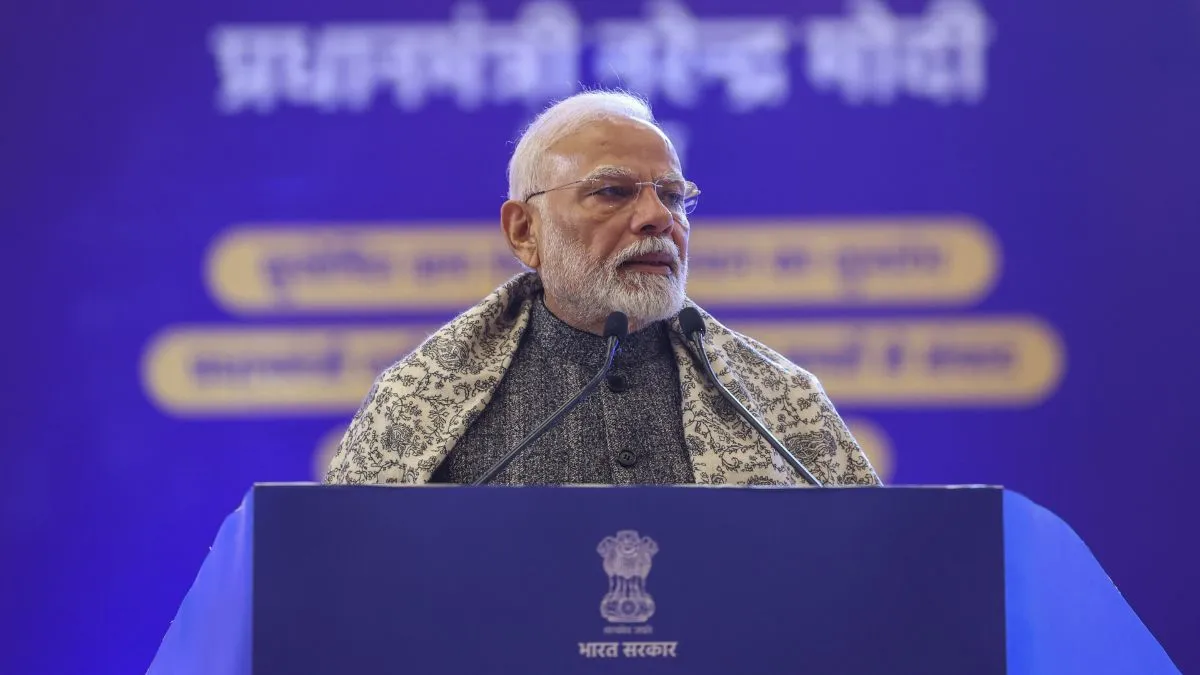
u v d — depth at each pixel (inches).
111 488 451.5
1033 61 455.8
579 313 247.6
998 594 158.1
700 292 458.6
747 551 156.8
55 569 448.5
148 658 446.6
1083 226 453.4
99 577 449.4
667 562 156.1
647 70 460.4
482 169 462.0
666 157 249.8
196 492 453.1
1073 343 452.4
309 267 459.2
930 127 457.4
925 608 157.5
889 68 458.6
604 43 461.4
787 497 157.9
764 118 458.6
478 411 241.3
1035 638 167.8
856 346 456.8
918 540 158.4
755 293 458.0
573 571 155.6
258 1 462.3
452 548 155.7
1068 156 454.3
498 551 155.7
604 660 154.3
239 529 164.4
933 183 457.4
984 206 455.8
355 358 458.6
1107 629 168.6
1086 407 451.8
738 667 155.0
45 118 456.1
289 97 461.4
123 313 455.8
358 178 460.8
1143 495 449.7
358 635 154.5
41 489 450.6
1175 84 452.4
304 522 155.7
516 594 155.2
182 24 460.4
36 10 457.1
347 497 156.3
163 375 455.2
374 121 461.4
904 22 458.9
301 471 455.5
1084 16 455.2
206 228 458.0
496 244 460.4
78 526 449.7
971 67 457.4
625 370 248.8
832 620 156.6
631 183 245.1
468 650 154.3
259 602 154.6
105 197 456.8
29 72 456.1
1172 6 452.8
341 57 462.3
